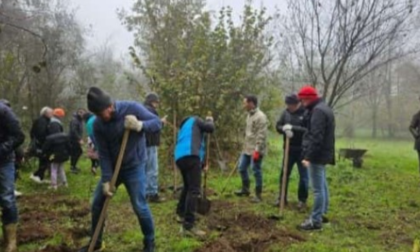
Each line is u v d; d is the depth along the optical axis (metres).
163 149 11.79
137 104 4.86
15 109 14.58
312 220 6.35
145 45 15.90
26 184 9.62
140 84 14.70
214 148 12.22
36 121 9.82
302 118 7.30
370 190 9.44
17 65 13.91
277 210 7.41
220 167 11.59
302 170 7.43
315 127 6.05
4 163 5.07
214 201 7.95
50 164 9.84
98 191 4.93
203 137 6.44
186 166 6.02
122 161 4.79
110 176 4.80
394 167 13.71
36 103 16.78
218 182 10.02
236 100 12.67
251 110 8.07
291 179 10.16
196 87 12.20
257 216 6.80
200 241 5.77
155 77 12.70
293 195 8.68
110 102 4.59
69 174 11.32
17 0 9.59
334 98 11.34
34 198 8.25
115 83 21.75
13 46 13.29
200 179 6.05
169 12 14.52
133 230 6.17
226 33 12.72
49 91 17.05
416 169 13.48
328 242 5.84
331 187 9.62
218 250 5.30
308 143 6.15
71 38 18.14
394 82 29.08
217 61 12.73
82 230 6.03
